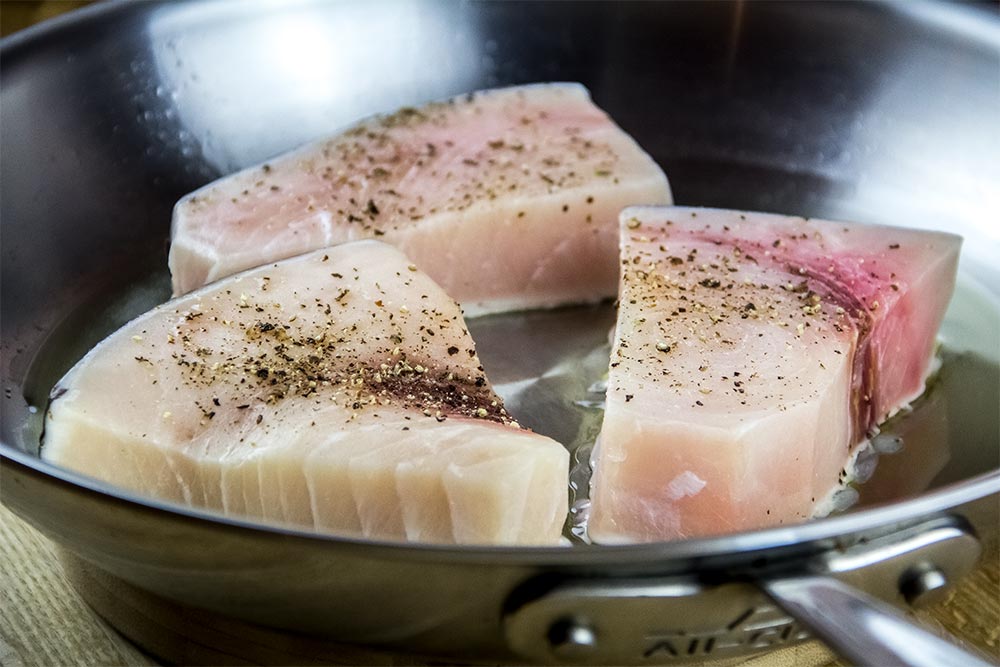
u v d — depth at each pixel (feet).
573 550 1.01
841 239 1.42
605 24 1.71
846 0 1.64
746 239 1.42
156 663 1.21
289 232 1.47
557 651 1.07
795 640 1.11
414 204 1.50
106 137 1.55
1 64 1.47
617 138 1.60
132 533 1.05
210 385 1.26
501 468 1.18
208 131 1.62
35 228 1.47
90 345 1.45
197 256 1.45
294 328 1.32
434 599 1.04
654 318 1.32
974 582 1.27
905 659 1.00
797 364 1.28
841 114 1.67
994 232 1.57
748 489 1.24
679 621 1.06
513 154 1.57
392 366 1.29
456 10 1.69
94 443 1.24
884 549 1.05
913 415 1.39
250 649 1.20
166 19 1.59
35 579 1.27
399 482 1.18
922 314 1.38
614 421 1.23
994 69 1.57
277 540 1.01
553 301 1.55
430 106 1.64
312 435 1.21
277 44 1.65
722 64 1.70
